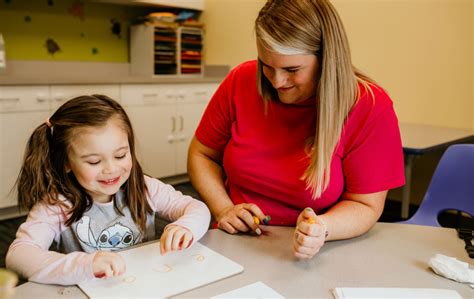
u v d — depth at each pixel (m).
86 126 0.93
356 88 0.98
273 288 0.73
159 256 0.84
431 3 2.65
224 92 1.19
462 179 1.45
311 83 0.95
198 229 0.94
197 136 1.27
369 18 2.92
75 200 0.99
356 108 0.98
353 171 1.02
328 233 0.91
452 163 1.47
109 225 1.04
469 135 2.27
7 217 2.59
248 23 3.63
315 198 1.03
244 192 1.15
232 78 1.19
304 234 0.82
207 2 3.92
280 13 0.88
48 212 0.96
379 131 0.99
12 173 2.53
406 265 0.84
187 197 1.11
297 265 0.82
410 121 2.84
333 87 0.92
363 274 0.79
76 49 3.39
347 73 0.94
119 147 0.94
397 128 1.02
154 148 3.22
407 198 2.05
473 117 2.58
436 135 2.27
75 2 3.33
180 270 0.78
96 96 1.04
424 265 0.84
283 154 1.06
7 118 2.46
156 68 3.60
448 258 0.82
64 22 3.29
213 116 1.22
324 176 0.97
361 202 1.02
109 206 1.04
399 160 1.02
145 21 3.58
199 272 0.78
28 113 2.54
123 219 1.06
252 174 1.09
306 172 1.00
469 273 0.77
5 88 2.43
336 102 0.93
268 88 1.06
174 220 1.07
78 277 0.73
